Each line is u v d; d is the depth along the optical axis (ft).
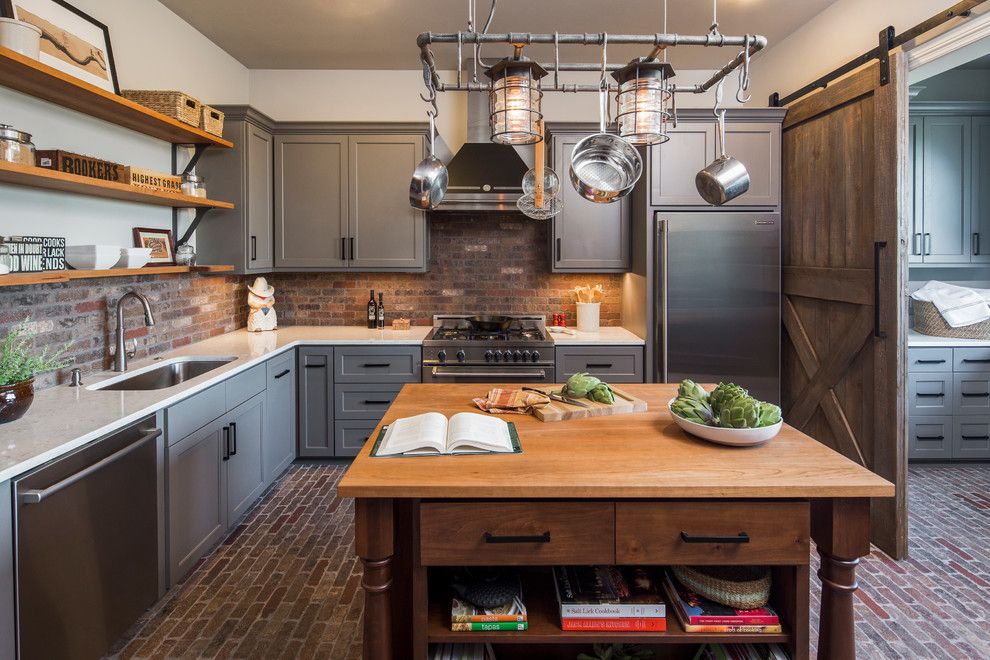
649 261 12.68
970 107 13.71
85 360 9.08
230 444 9.71
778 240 12.43
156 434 7.33
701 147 12.57
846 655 5.17
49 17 8.06
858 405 10.37
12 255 7.07
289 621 7.69
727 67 5.62
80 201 8.96
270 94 14.92
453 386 8.87
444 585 6.10
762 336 12.50
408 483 4.94
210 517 9.05
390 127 13.82
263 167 13.43
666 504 5.10
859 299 10.19
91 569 6.24
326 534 10.19
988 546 9.72
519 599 5.45
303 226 13.98
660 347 12.58
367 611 5.19
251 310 14.28
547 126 13.57
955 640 7.22
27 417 6.75
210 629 7.50
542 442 6.07
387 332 14.32
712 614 5.36
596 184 5.77
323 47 13.41
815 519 5.39
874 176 9.73
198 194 11.10
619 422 6.83
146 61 10.67
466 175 13.58
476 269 15.44
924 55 8.82
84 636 6.14
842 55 11.07
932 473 13.12
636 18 11.87
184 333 12.06
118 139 9.88
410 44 13.19
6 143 6.66
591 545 5.11
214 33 12.57
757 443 5.91
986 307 13.19
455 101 14.92
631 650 6.01
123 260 8.95
